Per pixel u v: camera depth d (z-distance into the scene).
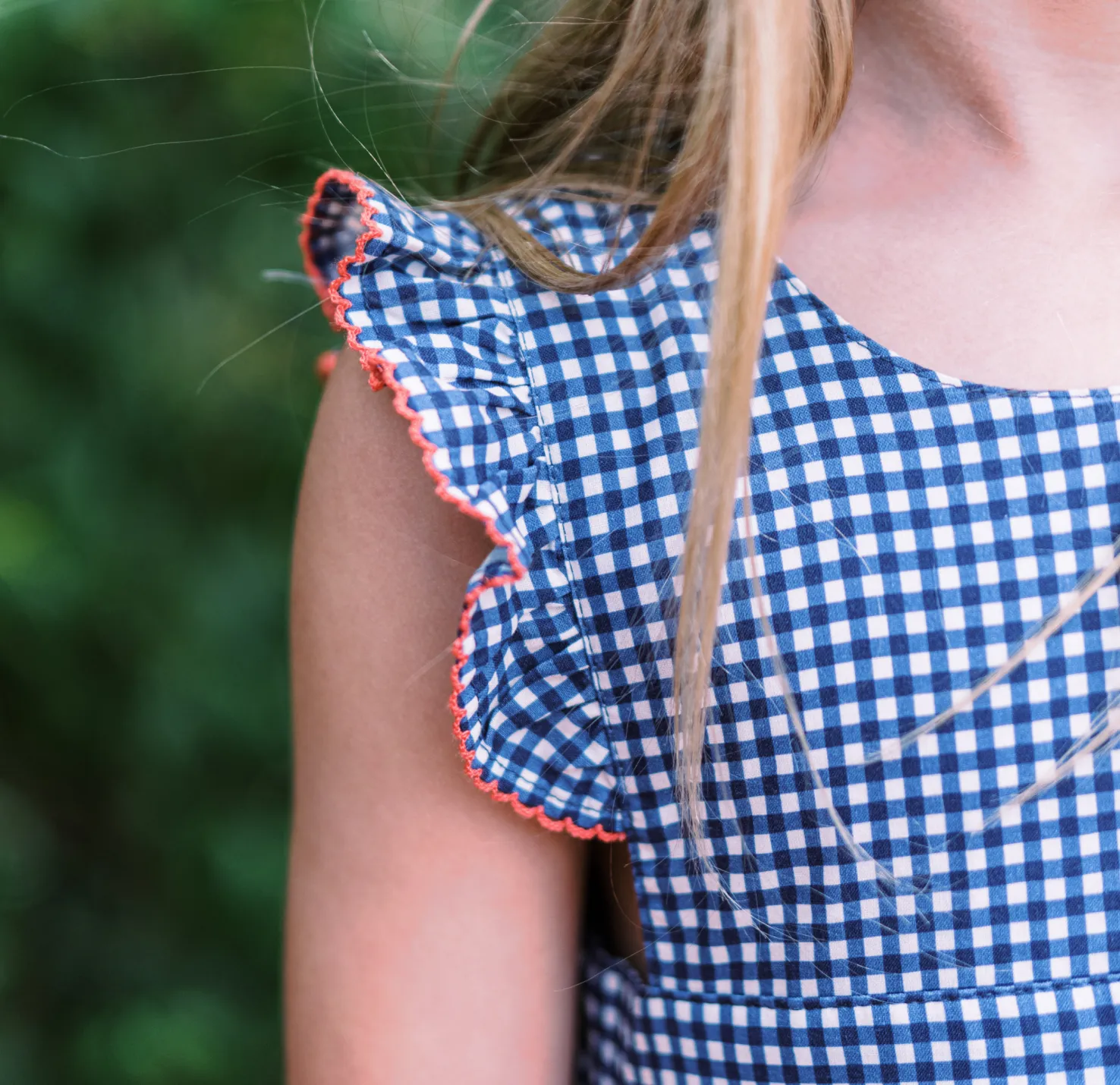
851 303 0.53
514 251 0.54
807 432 0.52
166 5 0.82
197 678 0.93
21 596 0.89
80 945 1.00
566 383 0.53
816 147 0.55
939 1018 0.52
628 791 0.53
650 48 0.57
